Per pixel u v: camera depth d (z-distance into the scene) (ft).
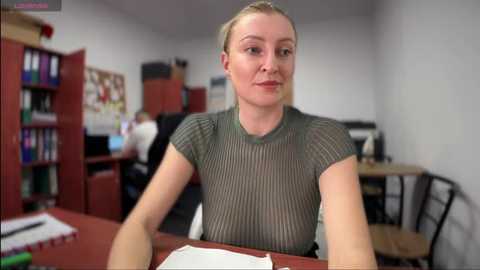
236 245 1.89
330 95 9.94
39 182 7.51
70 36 3.53
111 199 8.31
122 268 1.44
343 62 8.94
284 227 1.84
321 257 1.70
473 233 2.55
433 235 3.70
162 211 1.99
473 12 1.92
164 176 2.11
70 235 2.46
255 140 1.95
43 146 7.38
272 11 1.58
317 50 8.86
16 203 6.56
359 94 9.64
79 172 7.42
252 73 1.59
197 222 2.55
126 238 1.67
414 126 4.41
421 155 4.27
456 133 2.55
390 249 4.02
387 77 6.47
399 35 4.98
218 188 2.02
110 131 9.20
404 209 5.72
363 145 7.49
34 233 2.48
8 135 6.39
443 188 3.43
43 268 1.89
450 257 3.20
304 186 1.86
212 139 2.15
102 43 4.50
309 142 1.89
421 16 2.83
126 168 8.90
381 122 8.11
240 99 1.86
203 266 1.38
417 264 4.26
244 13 1.61
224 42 1.77
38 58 7.06
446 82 2.65
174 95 10.68
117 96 9.28
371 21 4.04
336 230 1.48
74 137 7.42
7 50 6.30
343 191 1.62
